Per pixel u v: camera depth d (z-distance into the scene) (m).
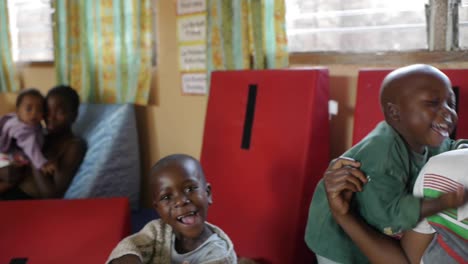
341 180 1.20
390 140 1.23
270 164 2.02
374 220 1.20
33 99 2.72
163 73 2.93
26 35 3.54
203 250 1.37
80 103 3.10
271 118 2.06
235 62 2.44
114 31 2.96
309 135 1.93
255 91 2.14
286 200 1.94
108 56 3.02
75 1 3.10
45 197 2.70
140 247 1.38
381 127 1.31
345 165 1.22
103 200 2.00
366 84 1.89
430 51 1.95
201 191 1.39
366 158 1.23
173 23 2.82
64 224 1.93
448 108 1.18
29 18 3.51
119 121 2.84
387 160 1.20
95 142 2.84
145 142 3.09
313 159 1.96
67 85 3.08
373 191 1.19
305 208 1.93
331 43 2.25
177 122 2.91
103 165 2.76
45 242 1.88
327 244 1.40
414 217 1.08
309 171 1.94
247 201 2.07
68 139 2.83
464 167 0.99
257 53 2.35
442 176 1.01
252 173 2.07
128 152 2.86
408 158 1.23
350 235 1.22
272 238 1.96
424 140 1.21
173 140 2.95
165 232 1.41
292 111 2.00
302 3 2.32
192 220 1.35
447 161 1.02
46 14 3.42
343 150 2.23
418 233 1.11
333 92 2.23
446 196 0.98
